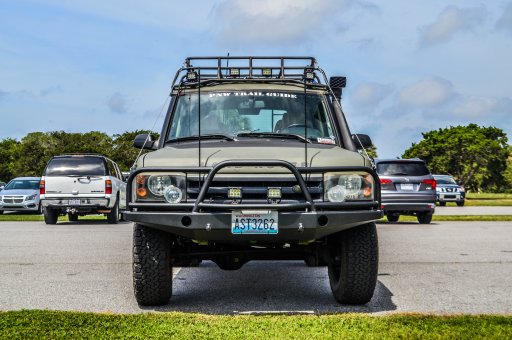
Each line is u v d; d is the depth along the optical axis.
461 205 35.16
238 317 5.59
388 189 19.17
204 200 5.80
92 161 20.25
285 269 9.16
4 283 7.79
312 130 7.17
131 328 5.13
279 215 5.67
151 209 5.89
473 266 9.27
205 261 10.02
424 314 5.73
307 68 7.59
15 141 113.44
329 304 6.48
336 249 6.54
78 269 8.98
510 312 6.08
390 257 10.31
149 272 6.08
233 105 7.31
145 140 7.30
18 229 17.33
